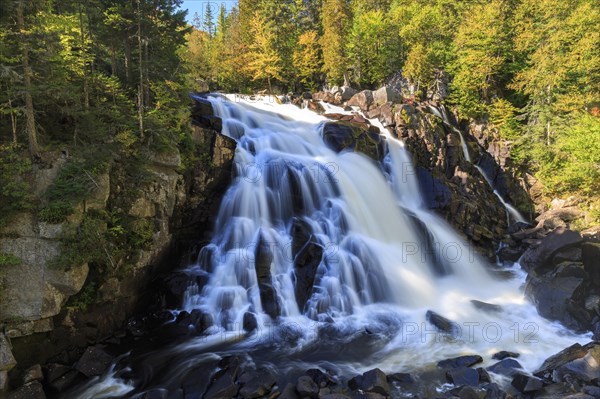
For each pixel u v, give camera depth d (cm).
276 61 4600
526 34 3591
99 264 1438
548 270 1916
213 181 2103
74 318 1380
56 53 1533
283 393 1091
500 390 1098
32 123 1380
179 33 2184
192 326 1533
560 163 3078
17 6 1343
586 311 1557
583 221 2580
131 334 1526
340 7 4509
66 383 1218
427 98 4072
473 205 2706
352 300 1706
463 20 4450
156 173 1767
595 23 3300
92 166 1425
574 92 3316
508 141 3444
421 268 2055
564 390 1088
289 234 1928
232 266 1759
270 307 1603
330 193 2197
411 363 1302
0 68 1270
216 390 1107
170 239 1830
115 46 2191
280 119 2925
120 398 1154
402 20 4728
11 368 1152
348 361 1315
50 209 1284
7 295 1216
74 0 1794
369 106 3522
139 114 1811
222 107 2697
